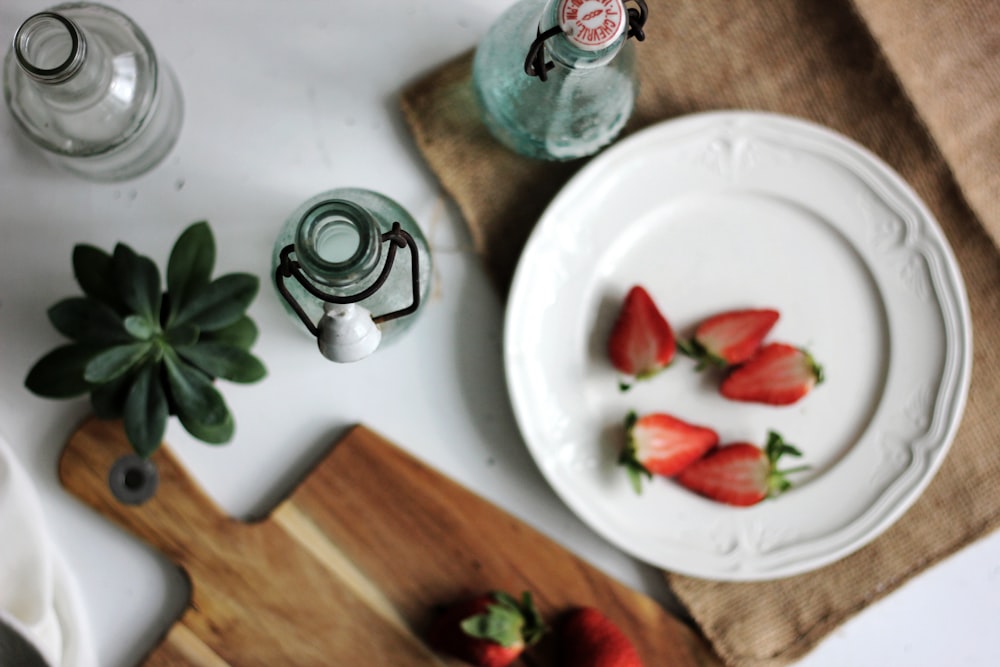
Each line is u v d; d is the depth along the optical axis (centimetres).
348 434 68
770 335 71
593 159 68
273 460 69
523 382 68
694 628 70
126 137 64
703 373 71
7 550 66
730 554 70
